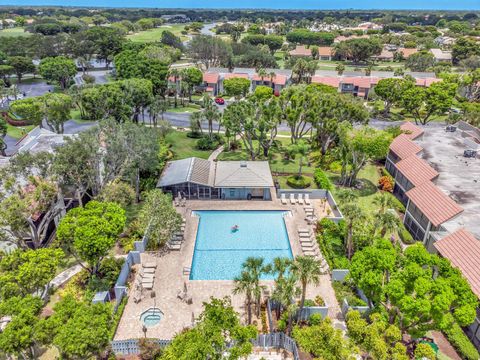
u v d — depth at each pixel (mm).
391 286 23984
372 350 22203
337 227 42469
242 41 186500
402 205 50094
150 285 33812
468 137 64438
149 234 39375
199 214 46781
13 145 67188
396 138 60219
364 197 52000
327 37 197625
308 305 31219
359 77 113812
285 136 75500
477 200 43000
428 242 40281
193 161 53625
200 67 135750
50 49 135625
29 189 35500
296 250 39656
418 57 140875
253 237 42375
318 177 54469
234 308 31672
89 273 34188
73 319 22469
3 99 93875
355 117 62875
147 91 70000
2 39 132375
